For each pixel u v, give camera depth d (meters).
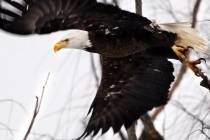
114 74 17.03
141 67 17.02
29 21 15.66
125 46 16.45
